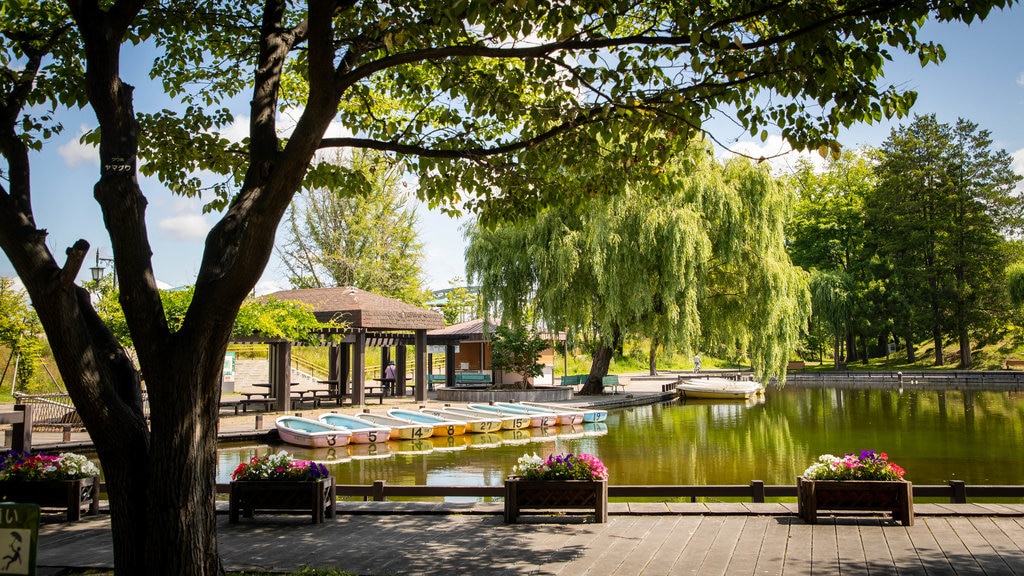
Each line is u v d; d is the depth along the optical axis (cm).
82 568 633
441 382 3641
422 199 735
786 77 529
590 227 2444
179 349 454
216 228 487
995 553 653
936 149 4869
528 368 2769
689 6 563
